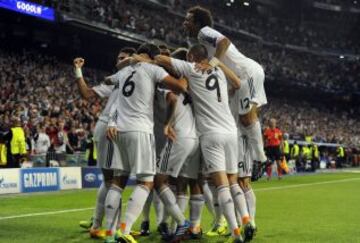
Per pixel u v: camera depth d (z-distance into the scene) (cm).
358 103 5259
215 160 564
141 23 3534
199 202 623
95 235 607
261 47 5050
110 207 559
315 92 5006
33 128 1636
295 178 2170
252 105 616
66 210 910
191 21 612
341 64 5444
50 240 588
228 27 4631
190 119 590
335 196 1268
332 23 5650
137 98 552
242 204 584
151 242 595
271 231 683
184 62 575
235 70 623
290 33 5409
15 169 1325
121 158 556
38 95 2228
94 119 2042
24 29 3014
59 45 3234
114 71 3628
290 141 2772
